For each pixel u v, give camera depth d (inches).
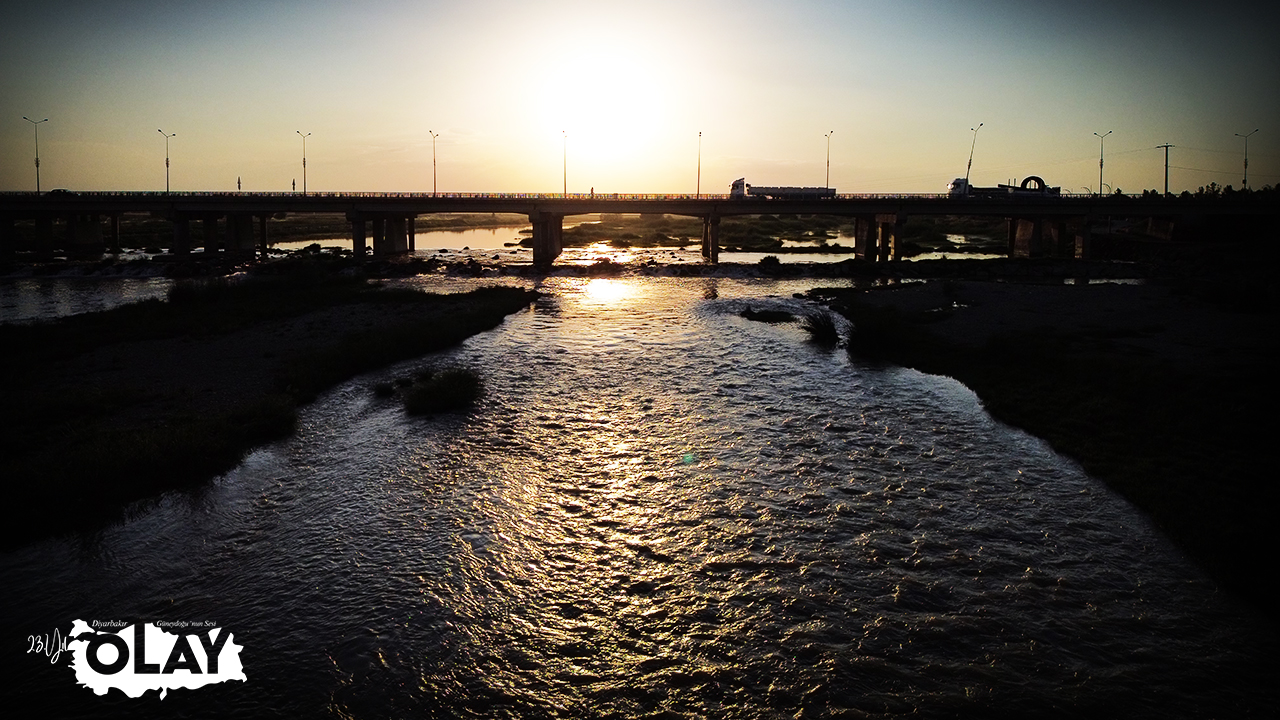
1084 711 458.0
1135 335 1534.2
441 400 1062.4
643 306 2212.1
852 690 478.9
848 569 625.0
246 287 2306.8
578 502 758.5
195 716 456.8
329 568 625.9
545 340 1627.7
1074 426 953.5
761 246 5039.4
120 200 3649.1
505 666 506.0
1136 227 4522.6
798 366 1358.3
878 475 825.5
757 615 561.0
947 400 1119.6
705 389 1194.6
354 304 2070.6
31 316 1983.3
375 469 839.1
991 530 692.1
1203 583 598.5
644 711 465.1
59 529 677.9
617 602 581.6
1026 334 1534.2
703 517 724.7
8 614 557.6
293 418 979.3
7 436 866.1
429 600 580.7
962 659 507.8
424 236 7116.1
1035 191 3961.6
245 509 733.9
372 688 482.3
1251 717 453.4
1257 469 794.2
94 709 462.0
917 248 4510.3
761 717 458.0
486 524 707.4
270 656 513.7
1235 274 2822.3
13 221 3772.1
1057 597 581.0
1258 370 1185.4
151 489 758.5
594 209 3713.1
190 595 585.0
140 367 1240.8
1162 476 784.3
